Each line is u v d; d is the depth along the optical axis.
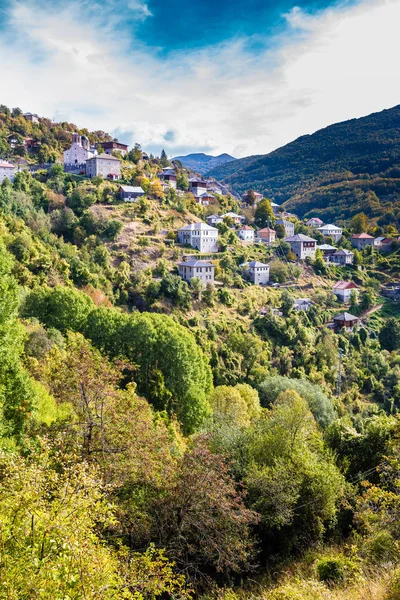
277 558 22.23
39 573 8.73
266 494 22.44
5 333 25.27
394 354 106.12
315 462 25.14
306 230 180.88
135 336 51.91
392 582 13.77
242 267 126.12
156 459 20.09
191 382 50.62
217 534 19.06
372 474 30.48
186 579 18.88
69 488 11.30
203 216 154.25
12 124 184.12
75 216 121.38
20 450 21.12
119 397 21.97
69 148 172.38
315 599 14.49
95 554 10.34
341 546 23.31
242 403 56.56
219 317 100.81
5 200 109.38
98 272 99.81
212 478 19.39
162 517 19.08
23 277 79.25
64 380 21.48
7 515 9.78
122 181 149.75
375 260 161.12
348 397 86.62
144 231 124.00
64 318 58.03
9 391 24.44
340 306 127.88
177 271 112.94
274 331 100.69
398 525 19.48
